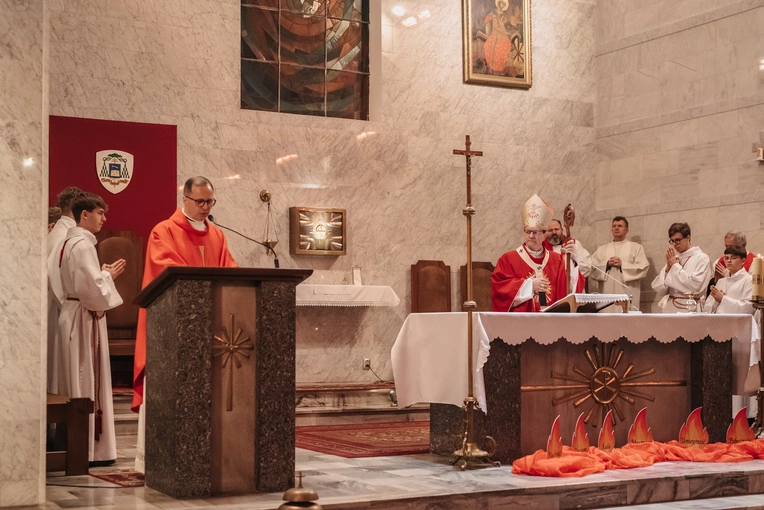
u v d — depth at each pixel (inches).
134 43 425.1
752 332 265.4
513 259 274.5
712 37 460.4
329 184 460.8
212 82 439.2
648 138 490.3
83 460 221.8
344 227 457.1
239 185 442.6
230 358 191.2
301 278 194.9
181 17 434.3
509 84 499.2
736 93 448.8
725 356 260.2
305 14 471.8
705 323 255.8
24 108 189.8
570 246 272.8
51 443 267.3
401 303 471.5
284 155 452.8
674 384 258.1
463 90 491.8
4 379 185.5
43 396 188.4
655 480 209.8
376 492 191.9
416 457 251.8
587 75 519.8
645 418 246.8
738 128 446.9
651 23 491.2
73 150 411.2
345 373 458.3
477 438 236.2
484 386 231.1
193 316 185.5
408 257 474.9
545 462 214.2
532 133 505.4
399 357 254.4
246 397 192.2
